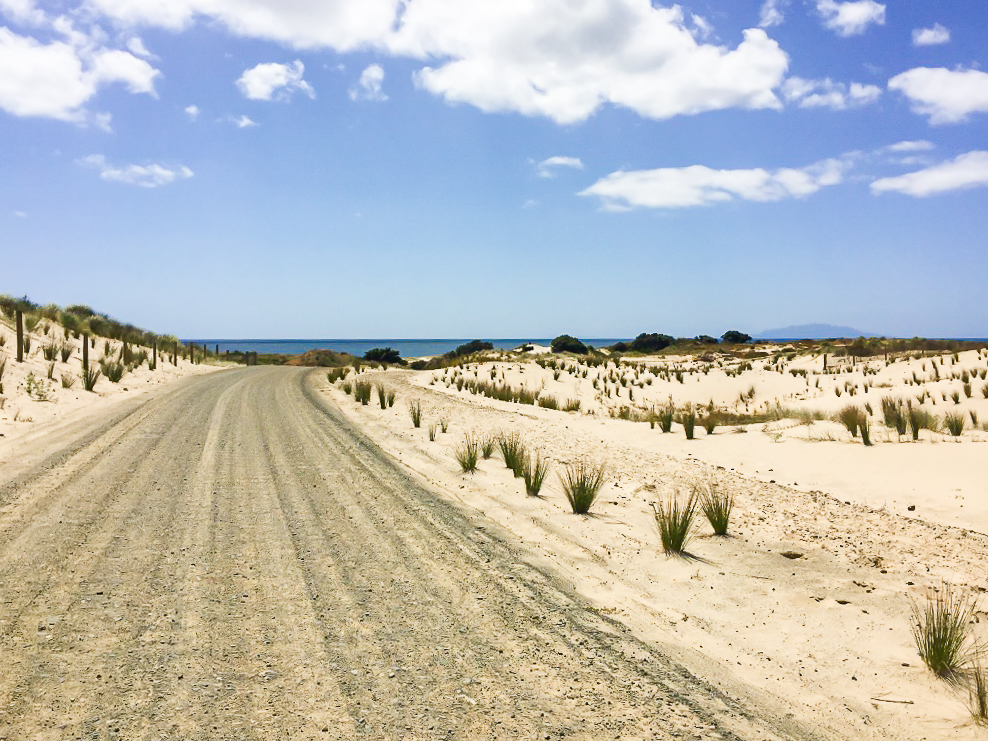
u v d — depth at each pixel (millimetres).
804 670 4879
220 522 7801
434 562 6758
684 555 7434
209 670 4324
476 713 3965
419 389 30688
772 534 8320
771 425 18609
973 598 6254
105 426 14492
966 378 24719
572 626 5375
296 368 49656
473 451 12320
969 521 9117
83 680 4121
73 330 31875
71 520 7516
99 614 5102
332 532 7613
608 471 12242
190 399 21031
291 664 4461
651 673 4645
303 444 13641
